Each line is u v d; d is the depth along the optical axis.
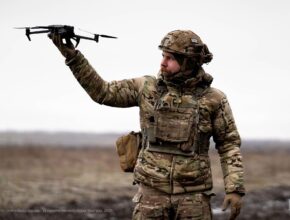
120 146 7.42
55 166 31.55
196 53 7.18
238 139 7.39
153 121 7.21
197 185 7.18
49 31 7.02
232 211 7.24
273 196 21.16
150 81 7.31
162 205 7.12
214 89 7.34
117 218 15.40
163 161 7.14
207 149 7.31
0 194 17.39
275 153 60.78
